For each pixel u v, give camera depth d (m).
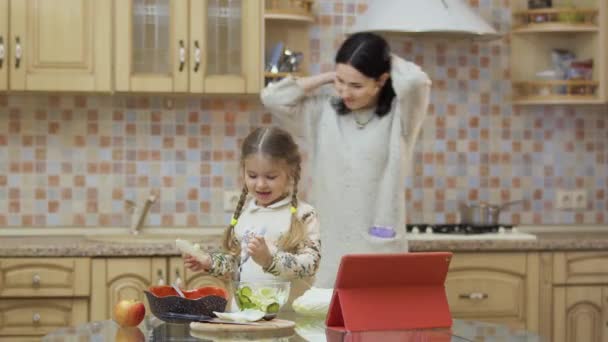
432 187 5.06
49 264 4.19
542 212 5.16
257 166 2.70
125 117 4.85
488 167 5.11
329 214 3.73
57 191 4.82
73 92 4.52
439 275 2.37
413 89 3.57
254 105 4.93
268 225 2.80
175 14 4.52
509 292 4.49
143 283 4.24
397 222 3.71
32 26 4.43
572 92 4.90
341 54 3.58
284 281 2.56
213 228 4.90
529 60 5.09
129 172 4.86
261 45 4.56
